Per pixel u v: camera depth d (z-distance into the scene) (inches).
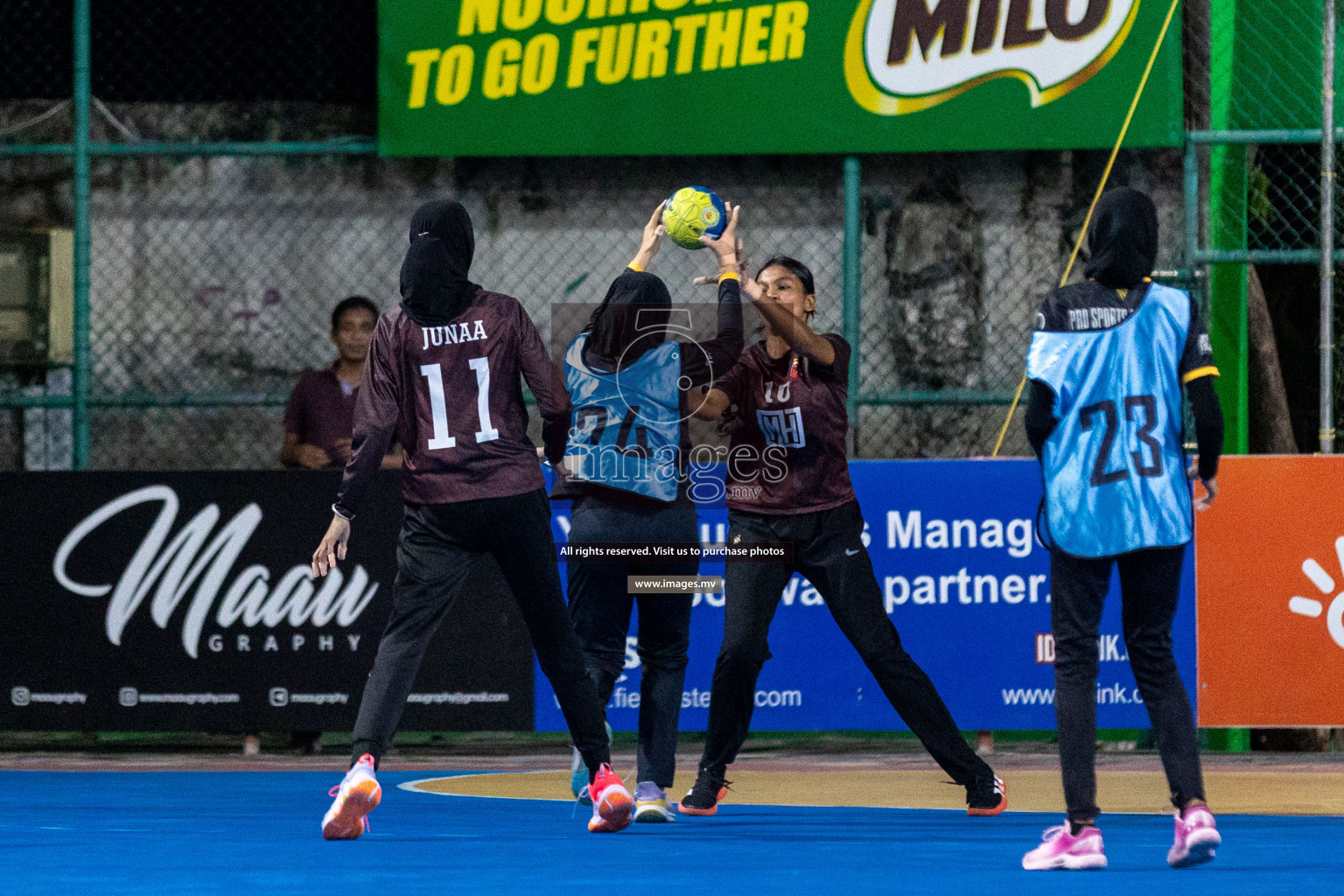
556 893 521.7
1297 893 523.5
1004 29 1112.8
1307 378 1231.5
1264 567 978.7
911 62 1118.4
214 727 994.7
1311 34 1155.3
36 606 1002.1
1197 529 980.6
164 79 1268.5
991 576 989.2
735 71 1128.8
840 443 701.9
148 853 612.1
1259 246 1204.5
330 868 574.2
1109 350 571.2
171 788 855.1
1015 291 1216.2
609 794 650.2
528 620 634.8
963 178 1219.9
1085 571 570.9
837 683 989.2
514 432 622.5
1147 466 565.6
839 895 518.6
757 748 1079.6
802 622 992.2
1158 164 1193.4
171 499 1002.7
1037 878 552.4
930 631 989.2
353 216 1259.2
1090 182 1206.9
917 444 1216.2
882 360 1224.2
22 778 906.1
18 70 1270.9
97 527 1003.3
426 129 1144.8
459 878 553.0
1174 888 532.4
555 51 1137.4
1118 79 1105.4
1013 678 984.9
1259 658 975.6
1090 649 577.6
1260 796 820.6
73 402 1136.8
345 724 991.0
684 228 690.2
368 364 626.5
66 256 1277.1
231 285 1264.8
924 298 1222.3
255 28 1269.7
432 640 985.5
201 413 1261.1
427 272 615.8
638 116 1133.7
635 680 994.7
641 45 1133.1
